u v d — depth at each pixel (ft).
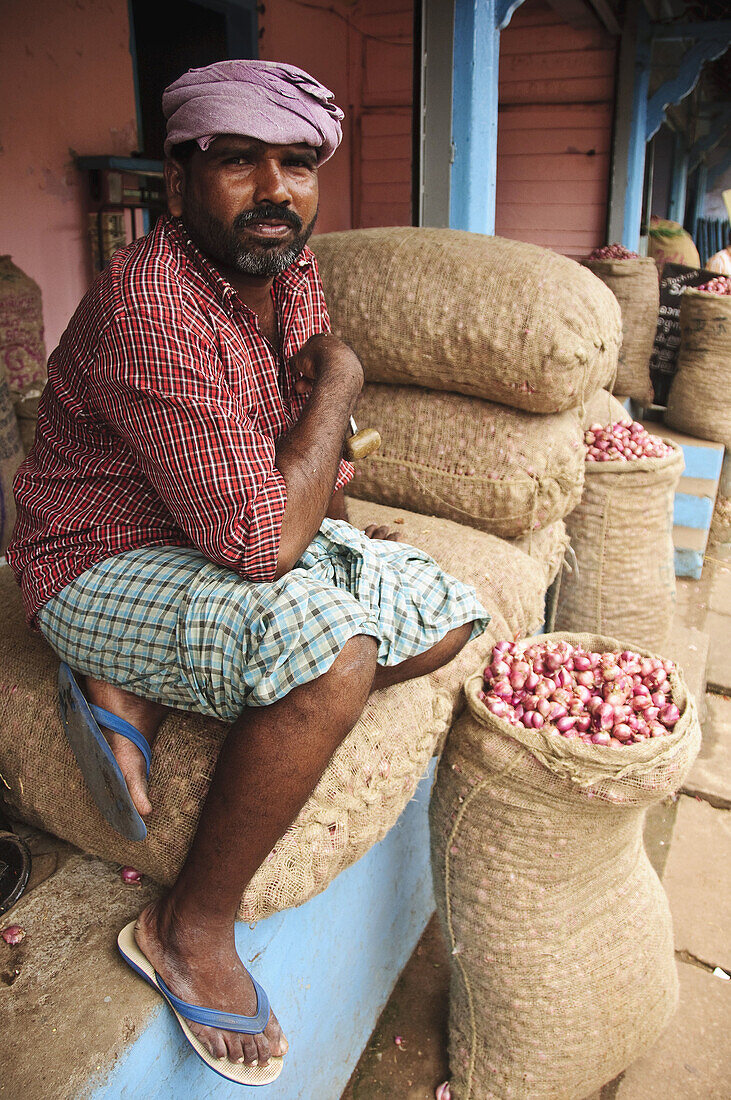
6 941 4.67
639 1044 6.46
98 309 4.24
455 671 6.56
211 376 4.24
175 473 4.14
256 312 5.04
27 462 5.10
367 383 9.25
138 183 14.19
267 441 4.58
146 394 4.09
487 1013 6.32
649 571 11.35
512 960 6.06
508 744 5.73
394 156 22.50
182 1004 4.26
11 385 12.69
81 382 4.48
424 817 7.77
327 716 4.11
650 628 11.60
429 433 8.69
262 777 4.10
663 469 10.94
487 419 8.46
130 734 4.64
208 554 4.23
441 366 8.27
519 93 22.17
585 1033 6.14
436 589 5.52
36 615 4.91
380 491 9.07
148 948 4.41
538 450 8.25
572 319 7.63
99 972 4.50
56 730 5.12
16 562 4.96
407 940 7.86
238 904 4.37
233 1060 4.26
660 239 28.55
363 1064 7.04
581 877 6.03
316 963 5.99
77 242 13.96
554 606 11.15
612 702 6.03
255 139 4.15
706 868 9.02
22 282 12.77
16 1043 4.13
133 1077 4.18
